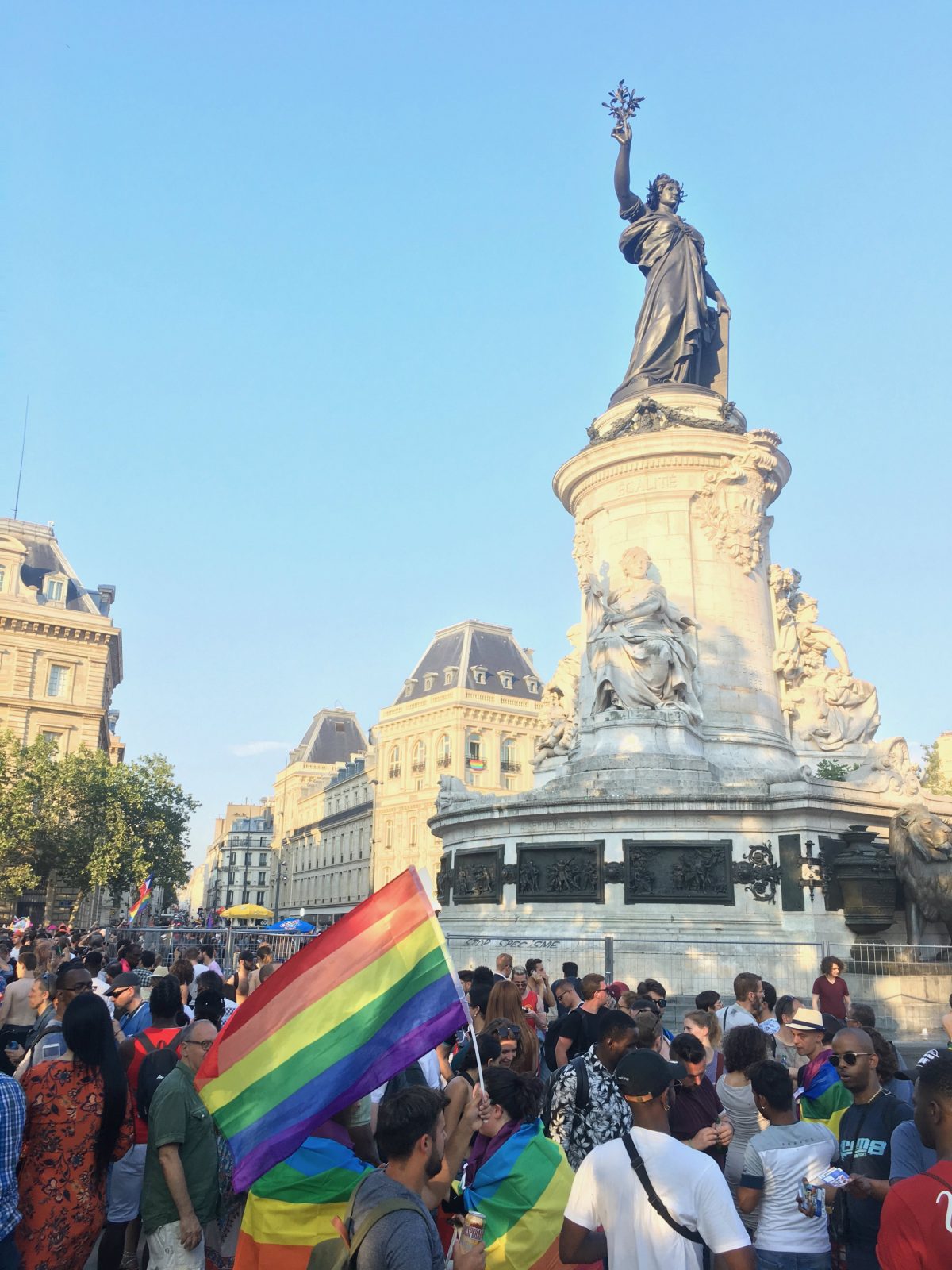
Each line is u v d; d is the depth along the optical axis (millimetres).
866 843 19109
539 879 20016
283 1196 4770
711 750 22219
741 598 23953
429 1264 3373
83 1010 5418
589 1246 4035
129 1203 6633
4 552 64438
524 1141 4738
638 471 24406
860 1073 5250
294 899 104125
